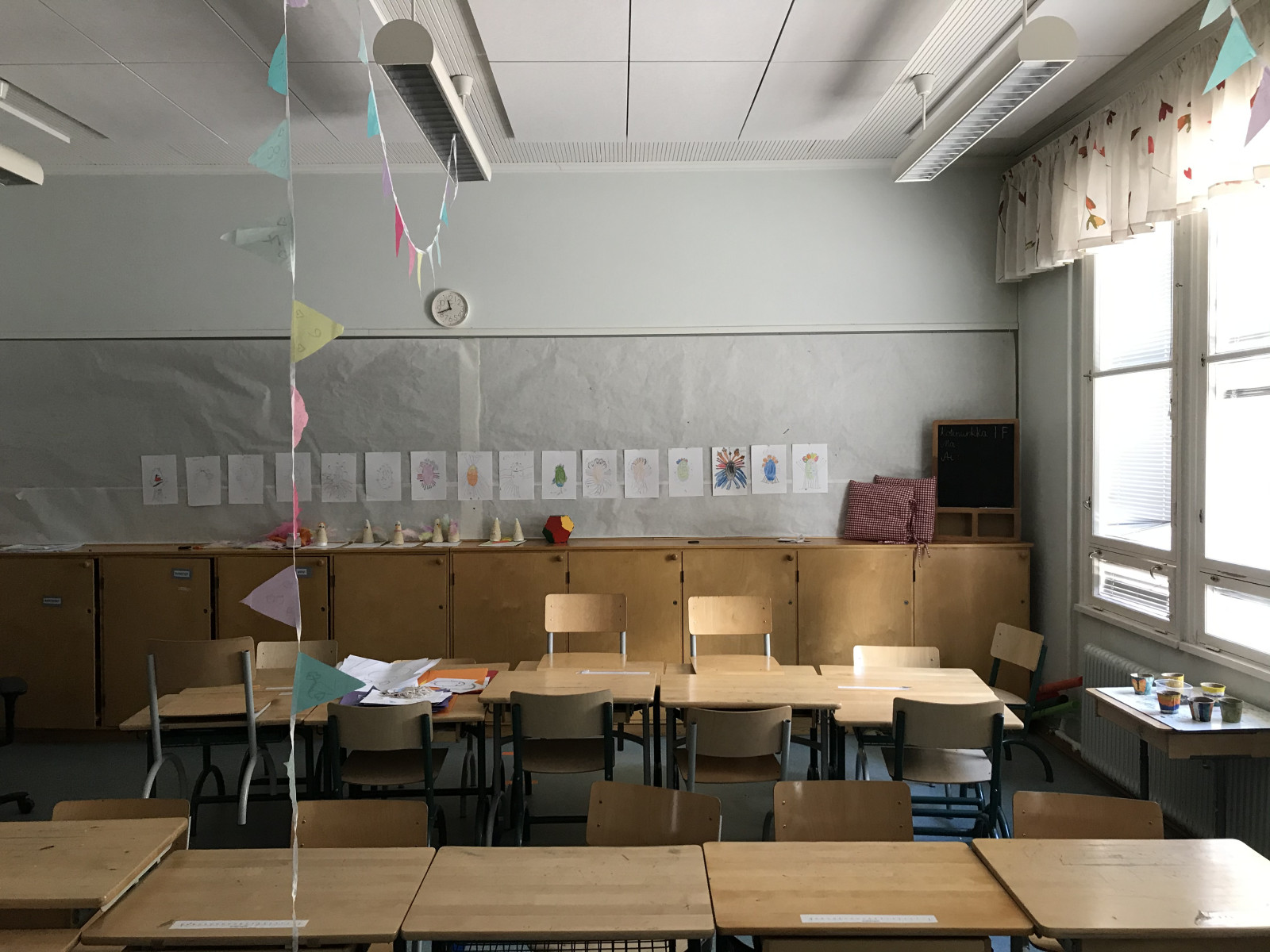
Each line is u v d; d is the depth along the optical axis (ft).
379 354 18.76
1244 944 6.44
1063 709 15.35
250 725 11.80
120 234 18.63
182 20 11.61
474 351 18.80
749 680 12.82
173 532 18.85
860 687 12.46
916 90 14.40
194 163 18.29
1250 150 10.71
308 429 18.79
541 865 7.28
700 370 18.86
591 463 18.88
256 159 5.59
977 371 18.71
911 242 18.66
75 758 16.71
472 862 7.35
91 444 18.81
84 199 18.60
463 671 13.62
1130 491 14.76
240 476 18.81
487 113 15.52
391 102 14.57
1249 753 10.32
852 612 17.63
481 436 18.86
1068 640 16.49
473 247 18.74
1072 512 16.44
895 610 17.61
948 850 7.58
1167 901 6.58
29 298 18.69
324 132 16.17
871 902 6.68
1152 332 14.20
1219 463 12.28
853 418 18.83
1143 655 14.07
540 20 11.46
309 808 8.25
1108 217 14.21
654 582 17.74
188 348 18.75
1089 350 15.89
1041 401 17.65
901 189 18.65
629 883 6.95
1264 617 11.42
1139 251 14.55
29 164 13.12
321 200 18.67
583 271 18.75
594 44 12.17
